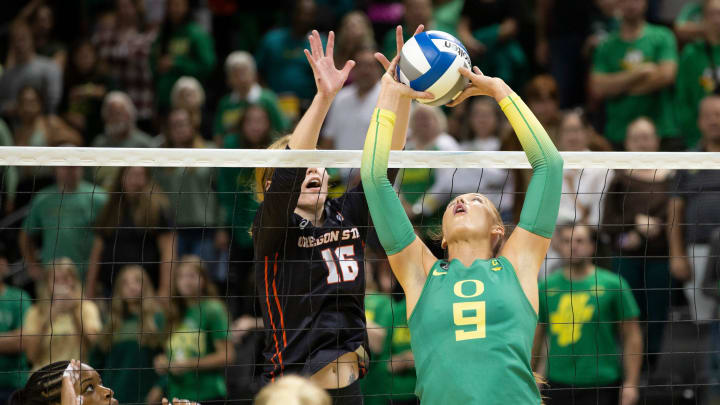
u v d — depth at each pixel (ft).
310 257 29.71
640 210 49.96
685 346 49.90
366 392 44.21
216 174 57.26
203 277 47.80
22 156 28.94
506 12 67.51
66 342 46.83
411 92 27.78
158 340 46.52
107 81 71.00
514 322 25.07
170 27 70.08
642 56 60.80
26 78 70.49
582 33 67.00
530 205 26.66
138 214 54.75
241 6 76.43
